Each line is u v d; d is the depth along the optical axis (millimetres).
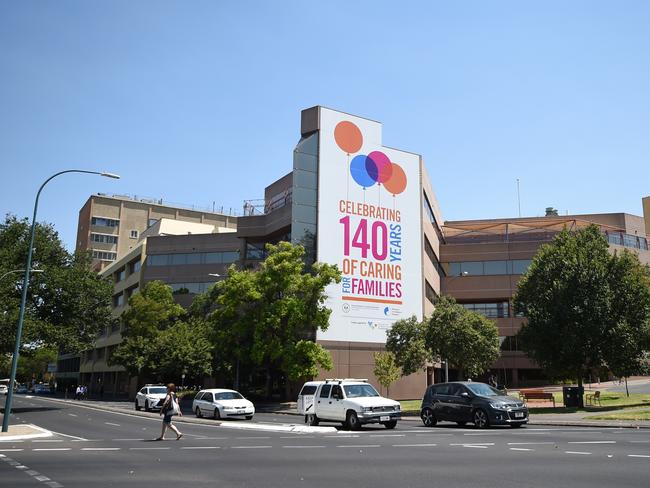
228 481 9914
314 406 23531
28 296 41812
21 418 31719
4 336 36844
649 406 30766
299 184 49719
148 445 16484
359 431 20984
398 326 39531
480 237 71938
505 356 65250
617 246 71875
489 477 10117
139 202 125812
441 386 23828
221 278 69500
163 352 52125
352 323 49000
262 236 59000
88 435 20484
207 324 53562
